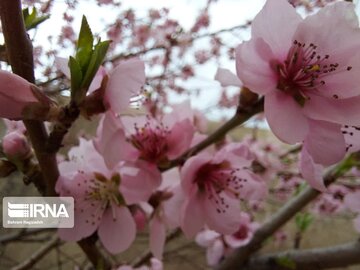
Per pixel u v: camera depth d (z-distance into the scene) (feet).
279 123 0.32
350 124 0.32
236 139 0.95
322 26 0.33
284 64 0.33
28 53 0.31
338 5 0.33
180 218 0.41
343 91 0.33
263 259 0.70
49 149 0.34
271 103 0.32
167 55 0.75
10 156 0.36
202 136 0.43
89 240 0.41
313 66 0.33
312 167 0.34
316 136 0.33
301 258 0.68
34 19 0.36
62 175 0.38
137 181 0.39
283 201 0.95
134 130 0.40
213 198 0.42
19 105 0.30
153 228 0.43
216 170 0.43
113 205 0.40
